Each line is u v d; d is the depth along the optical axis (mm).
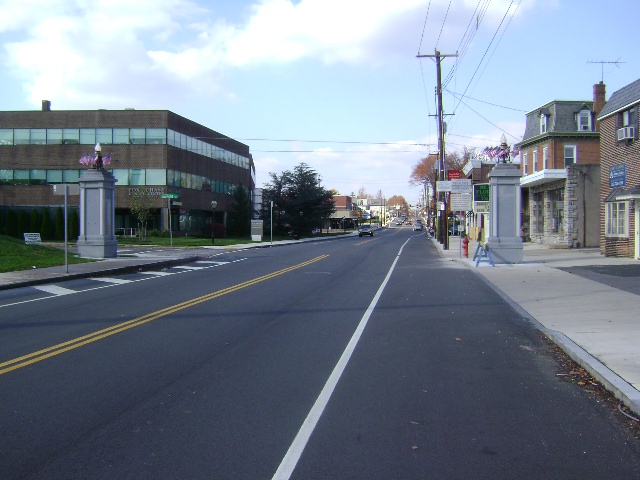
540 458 4973
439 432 5555
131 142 55656
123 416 5926
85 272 20578
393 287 17234
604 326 10469
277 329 10578
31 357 8359
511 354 8789
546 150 38469
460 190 29500
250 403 6359
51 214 54406
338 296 15156
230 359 8312
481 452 5090
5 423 5715
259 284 17906
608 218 26266
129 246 43500
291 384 7094
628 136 23906
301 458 4922
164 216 55875
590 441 5371
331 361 8242
